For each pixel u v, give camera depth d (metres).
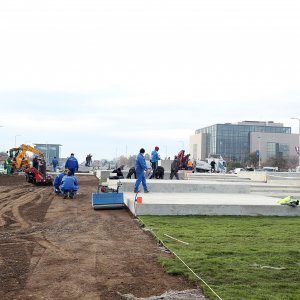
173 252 8.45
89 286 6.45
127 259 8.13
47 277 6.91
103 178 36.09
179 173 31.64
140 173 18.31
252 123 142.00
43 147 117.19
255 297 5.82
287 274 6.98
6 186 28.45
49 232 11.18
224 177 31.91
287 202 14.42
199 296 6.01
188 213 13.84
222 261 7.73
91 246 9.34
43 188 26.64
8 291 6.19
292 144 133.00
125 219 13.41
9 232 11.22
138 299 5.89
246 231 10.98
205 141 142.00
